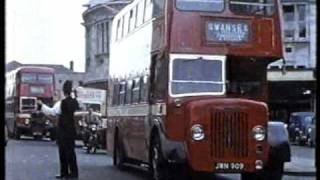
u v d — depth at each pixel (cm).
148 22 1541
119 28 2053
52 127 4069
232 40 1340
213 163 1259
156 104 1400
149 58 1494
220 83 1327
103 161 2356
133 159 1739
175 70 1317
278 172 1362
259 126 1276
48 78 4378
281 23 1372
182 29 1326
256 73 1355
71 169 1491
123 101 1867
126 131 1794
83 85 7444
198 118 1264
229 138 1266
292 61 5019
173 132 1297
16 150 2975
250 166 1271
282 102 4581
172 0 1332
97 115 3372
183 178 1380
